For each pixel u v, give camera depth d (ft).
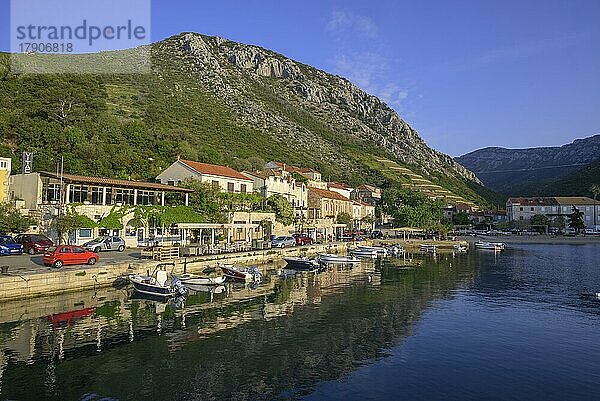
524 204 607.37
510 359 79.30
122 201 200.75
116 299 118.52
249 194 265.34
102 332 90.84
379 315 110.63
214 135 476.13
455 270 203.92
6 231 168.55
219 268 173.27
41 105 329.31
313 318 106.73
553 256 282.56
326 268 206.28
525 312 115.44
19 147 262.06
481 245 344.69
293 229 294.66
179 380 68.69
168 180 249.96
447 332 95.86
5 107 314.14
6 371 70.49
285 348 84.07
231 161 385.70
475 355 81.20
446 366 75.56
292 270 195.83
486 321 105.60
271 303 122.72
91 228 184.03
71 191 184.75
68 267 127.44
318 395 64.13
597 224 589.73
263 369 73.61
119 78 547.08
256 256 201.57
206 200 226.38
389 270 201.67
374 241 347.97
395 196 484.33
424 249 324.80
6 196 192.34
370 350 83.61
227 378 69.82
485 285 159.43
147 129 362.94
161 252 155.02
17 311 102.58
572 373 73.00
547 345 87.25
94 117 356.59
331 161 632.38
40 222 180.14
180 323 99.66
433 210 469.98
